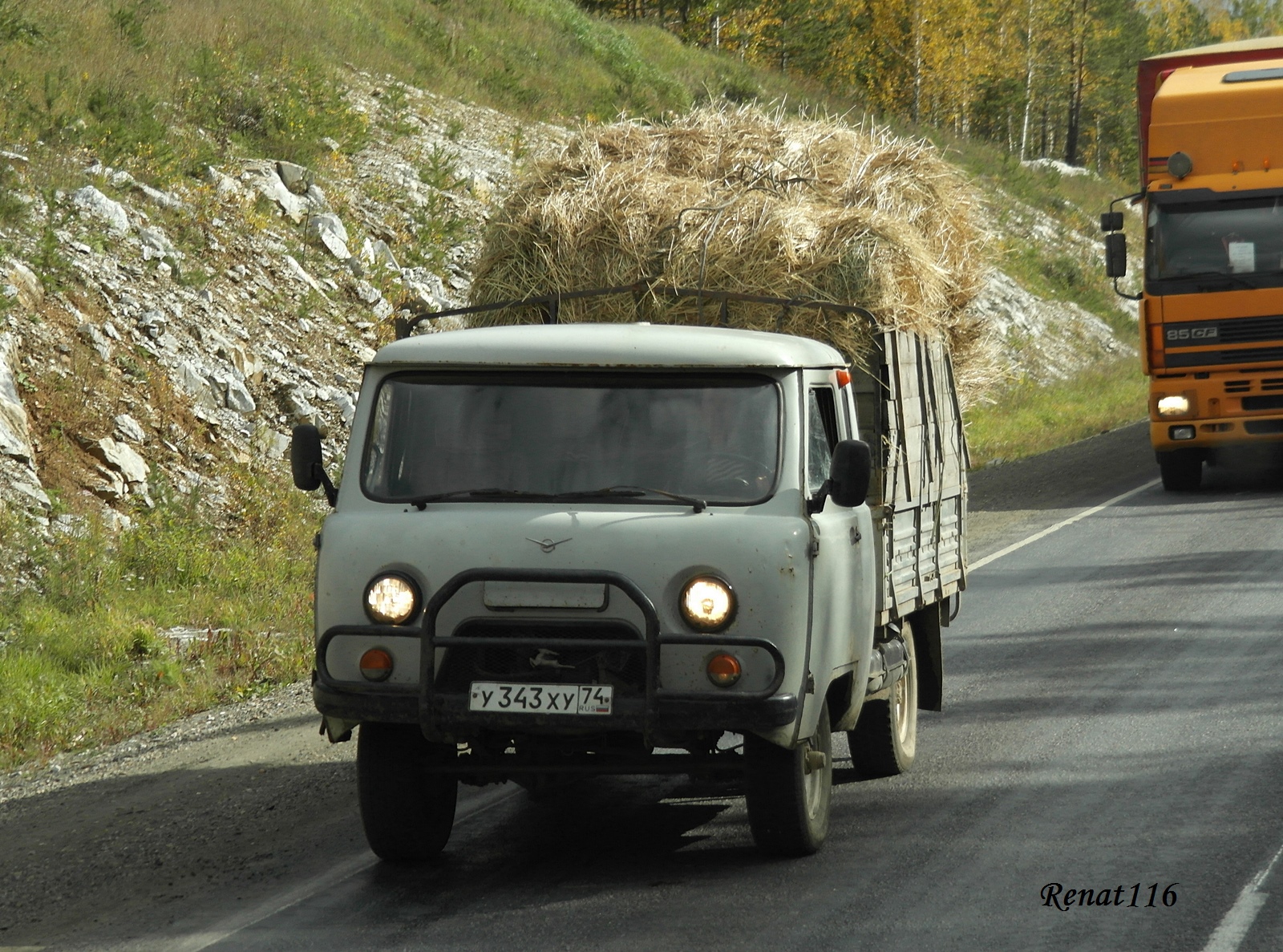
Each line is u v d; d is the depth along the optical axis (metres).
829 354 12.33
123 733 17.22
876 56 107.81
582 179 15.87
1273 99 33.69
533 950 9.41
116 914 10.70
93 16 41.62
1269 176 33.81
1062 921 9.67
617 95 65.81
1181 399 34.47
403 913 10.38
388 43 55.56
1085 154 174.62
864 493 10.66
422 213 41.78
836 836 11.99
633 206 15.12
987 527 31.77
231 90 41.78
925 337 15.10
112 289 28.89
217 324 30.41
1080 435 51.84
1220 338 34.09
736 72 86.38
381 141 45.62
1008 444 49.12
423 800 11.34
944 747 14.97
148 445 26.23
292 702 17.98
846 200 15.94
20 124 33.00
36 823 13.59
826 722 11.67
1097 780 13.24
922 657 15.88
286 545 26.44
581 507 10.69
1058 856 11.09
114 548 23.73
